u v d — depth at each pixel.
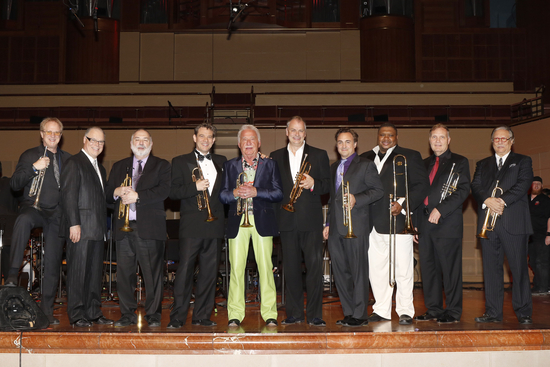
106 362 3.28
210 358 3.28
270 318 3.72
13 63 12.54
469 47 12.67
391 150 4.15
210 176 3.89
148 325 3.75
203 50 12.56
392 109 11.34
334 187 4.01
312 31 12.62
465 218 9.11
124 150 9.29
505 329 3.47
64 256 5.96
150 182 3.88
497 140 4.03
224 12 12.16
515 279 3.84
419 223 4.13
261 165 3.82
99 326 3.74
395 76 12.30
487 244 3.94
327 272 7.70
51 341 3.30
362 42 12.52
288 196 3.85
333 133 9.21
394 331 3.39
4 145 9.16
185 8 12.66
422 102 11.50
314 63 12.55
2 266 4.95
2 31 12.59
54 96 11.65
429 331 3.38
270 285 3.79
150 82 11.84
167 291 6.61
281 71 12.52
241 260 3.80
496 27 12.76
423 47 12.66
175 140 9.31
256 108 11.46
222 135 9.52
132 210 3.88
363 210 3.83
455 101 11.46
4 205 4.87
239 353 3.28
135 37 12.51
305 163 3.85
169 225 5.92
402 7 12.65
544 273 6.67
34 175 3.80
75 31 12.42
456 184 4.02
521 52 12.55
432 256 4.05
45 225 3.91
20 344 3.29
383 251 4.07
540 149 8.45
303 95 11.62
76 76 12.35
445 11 12.75
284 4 12.65
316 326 3.69
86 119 11.49
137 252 3.85
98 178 3.93
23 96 11.61
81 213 3.80
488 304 3.91
